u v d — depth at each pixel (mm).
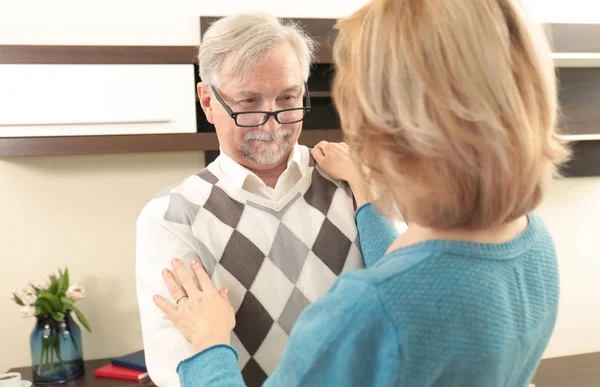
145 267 1202
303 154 1344
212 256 1196
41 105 2189
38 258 2496
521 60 619
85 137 2236
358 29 675
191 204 1230
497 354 628
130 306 2578
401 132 624
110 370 2299
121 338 2578
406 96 608
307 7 2660
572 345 2969
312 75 2492
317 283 1220
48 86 2188
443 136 592
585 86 2768
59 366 2244
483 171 597
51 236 2504
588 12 2893
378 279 617
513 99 591
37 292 2279
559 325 2959
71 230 2520
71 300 2266
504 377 667
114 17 2496
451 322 605
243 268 1200
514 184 604
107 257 2551
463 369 621
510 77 595
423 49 596
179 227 1207
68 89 2201
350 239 1259
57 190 2498
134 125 2262
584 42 2578
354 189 1271
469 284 617
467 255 631
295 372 656
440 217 626
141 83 2246
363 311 607
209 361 962
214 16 2535
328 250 1240
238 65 1156
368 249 1201
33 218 2486
